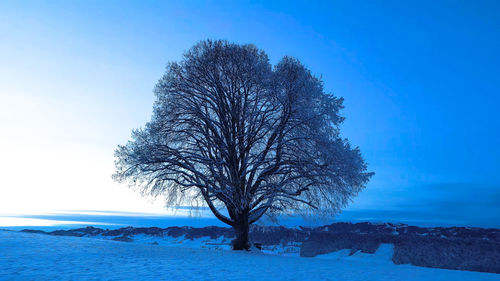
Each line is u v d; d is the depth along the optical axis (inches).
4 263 555.8
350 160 975.6
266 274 546.0
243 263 706.2
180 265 624.1
